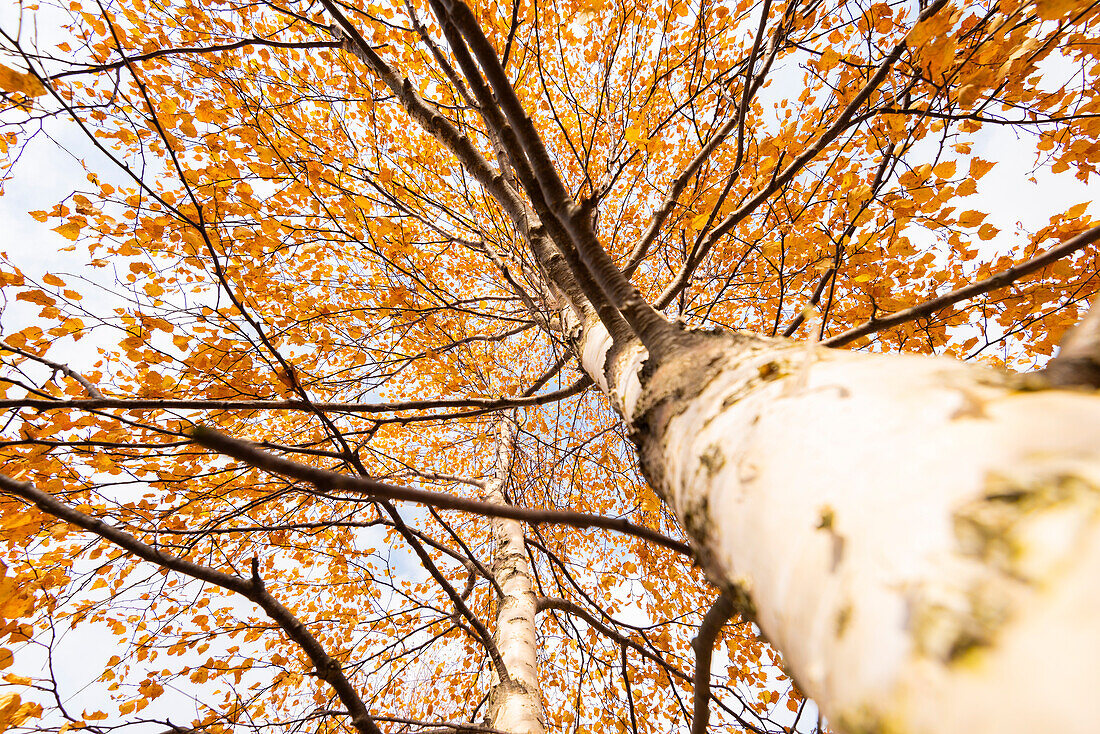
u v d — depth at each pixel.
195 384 2.88
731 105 2.64
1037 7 1.46
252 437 3.83
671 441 0.90
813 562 0.45
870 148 2.38
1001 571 0.30
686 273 2.51
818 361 0.71
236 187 2.71
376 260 3.98
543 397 2.89
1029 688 0.24
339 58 3.57
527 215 2.51
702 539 0.74
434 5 1.26
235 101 2.78
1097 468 0.32
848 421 0.52
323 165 3.16
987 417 0.41
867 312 2.79
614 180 2.53
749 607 0.59
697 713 2.04
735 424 0.72
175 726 1.73
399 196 3.89
